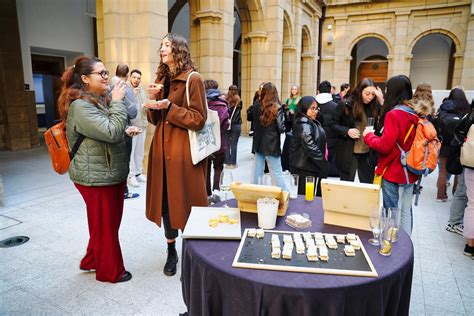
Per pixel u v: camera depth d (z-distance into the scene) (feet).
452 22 41.60
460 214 11.64
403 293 4.98
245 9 32.53
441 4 41.52
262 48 33.55
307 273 4.35
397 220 5.60
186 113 7.33
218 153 14.66
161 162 7.91
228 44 26.40
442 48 51.80
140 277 8.66
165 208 8.40
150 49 17.46
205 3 24.79
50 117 38.34
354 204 5.67
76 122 7.23
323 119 16.02
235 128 20.58
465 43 41.01
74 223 11.98
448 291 8.26
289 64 39.17
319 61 48.55
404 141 8.19
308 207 6.84
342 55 47.42
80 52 32.48
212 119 8.14
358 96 11.77
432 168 8.27
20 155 24.18
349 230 5.74
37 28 28.35
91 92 7.47
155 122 8.15
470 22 39.91
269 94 13.29
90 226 8.18
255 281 4.15
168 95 8.04
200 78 7.57
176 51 7.50
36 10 28.14
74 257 9.61
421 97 8.04
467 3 40.19
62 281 8.43
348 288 4.07
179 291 8.10
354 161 12.28
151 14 17.24
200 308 4.91
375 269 4.47
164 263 9.38
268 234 5.48
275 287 4.05
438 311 7.50
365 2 44.47
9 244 10.34
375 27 45.39
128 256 9.73
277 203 5.74
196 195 8.00
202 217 6.00
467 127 9.86
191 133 7.63
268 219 5.69
